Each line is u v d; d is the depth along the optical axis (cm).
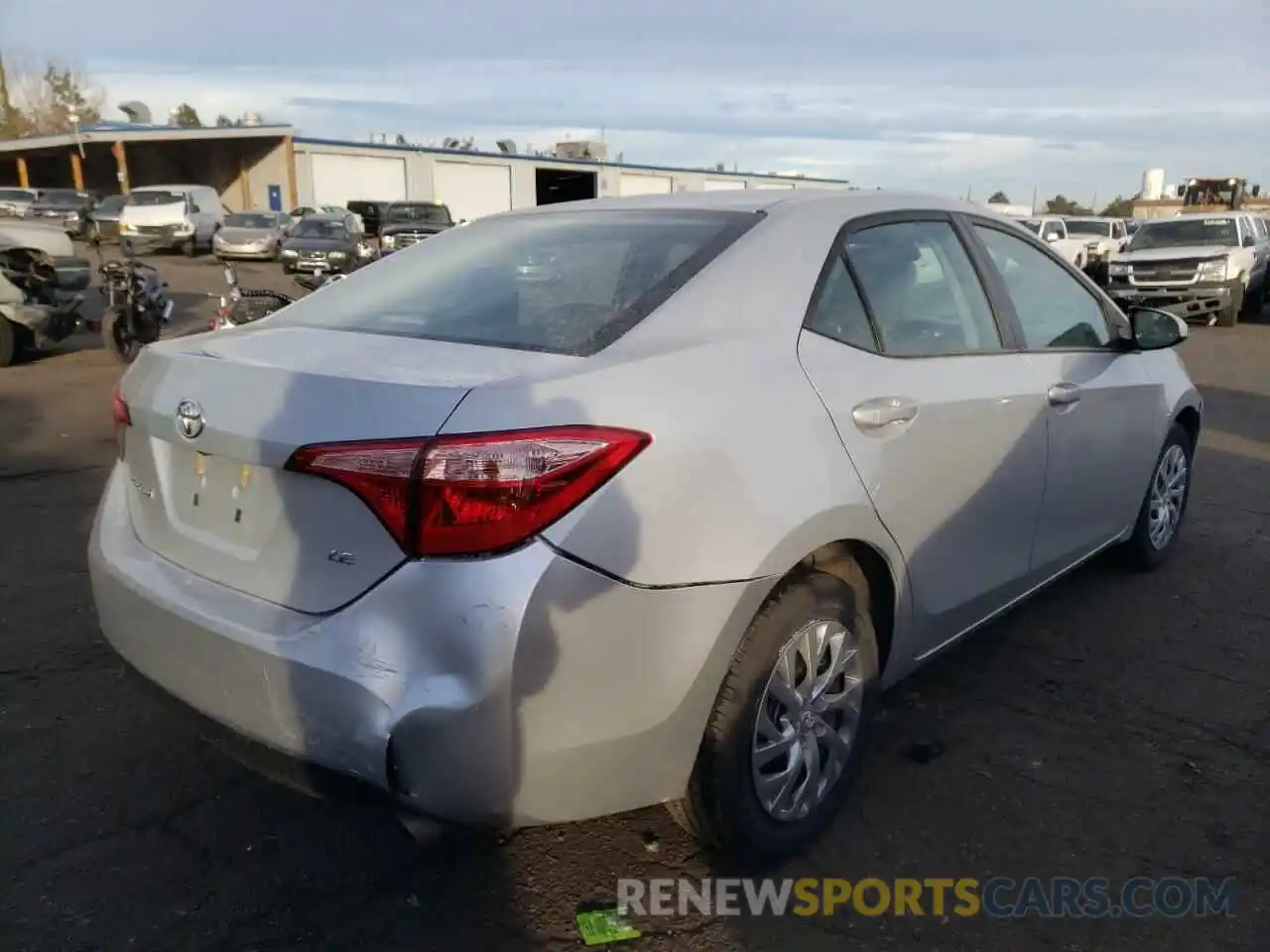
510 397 221
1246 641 437
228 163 4500
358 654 220
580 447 220
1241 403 1018
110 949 252
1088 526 423
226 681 240
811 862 289
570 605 218
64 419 830
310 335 284
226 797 314
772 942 260
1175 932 265
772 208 314
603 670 226
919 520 305
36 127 6372
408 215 2906
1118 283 1831
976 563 343
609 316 270
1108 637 439
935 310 334
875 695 307
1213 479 705
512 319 279
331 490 225
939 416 309
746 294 280
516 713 216
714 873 284
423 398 220
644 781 244
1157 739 358
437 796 220
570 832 299
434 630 214
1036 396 359
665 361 249
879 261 321
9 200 3102
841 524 270
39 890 271
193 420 248
